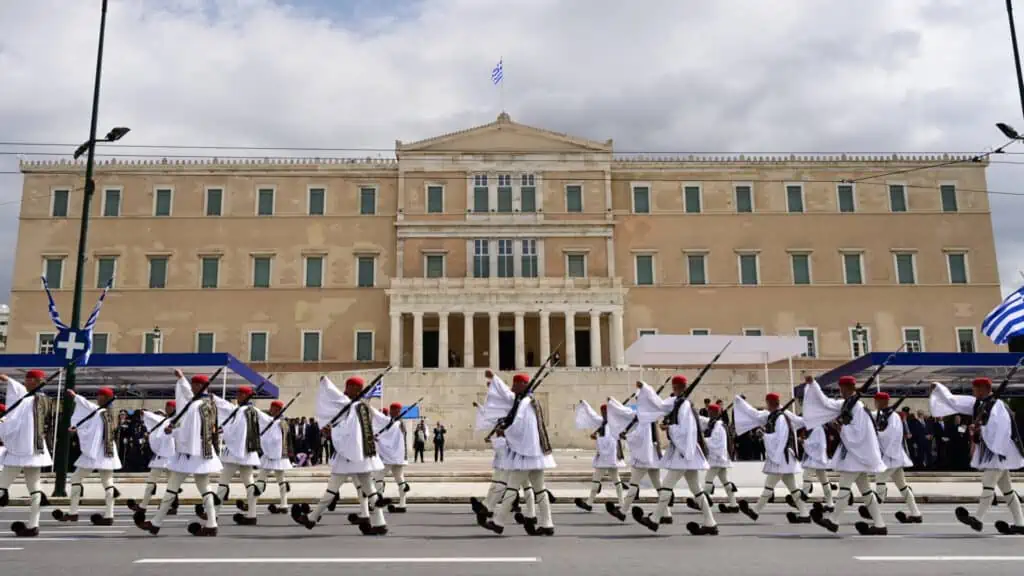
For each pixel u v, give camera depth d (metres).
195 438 14.02
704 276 62.03
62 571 10.27
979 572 10.31
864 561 11.16
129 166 61.94
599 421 20.25
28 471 14.25
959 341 61.09
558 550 12.16
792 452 16.48
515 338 58.50
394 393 49.44
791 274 61.94
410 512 19.00
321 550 12.14
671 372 50.44
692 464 14.45
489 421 14.13
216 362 30.72
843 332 61.00
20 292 59.66
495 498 15.78
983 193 63.19
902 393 38.53
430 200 62.28
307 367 59.75
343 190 62.66
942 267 62.09
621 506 19.08
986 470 14.42
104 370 33.00
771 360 29.31
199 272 60.81
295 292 60.88
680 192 63.31
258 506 20.12
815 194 63.09
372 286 61.28
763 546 12.68
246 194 62.19
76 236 60.78
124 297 60.09
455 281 58.62
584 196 62.44
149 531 14.13
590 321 59.72
